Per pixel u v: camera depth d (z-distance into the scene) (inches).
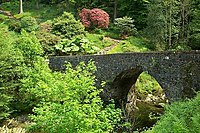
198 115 249.9
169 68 522.0
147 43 1061.8
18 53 572.1
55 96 347.9
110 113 361.4
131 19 1179.3
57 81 358.6
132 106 761.0
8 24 1095.0
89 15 1158.3
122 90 724.7
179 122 251.6
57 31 1015.6
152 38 1028.5
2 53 530.0
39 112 339.9
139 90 850.1
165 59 529.3
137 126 593.0
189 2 1014.4
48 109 344.2
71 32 1017.5
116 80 655.8
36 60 605.9
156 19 1005.8
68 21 1028.5
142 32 1127.6
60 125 323.3
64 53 943.7
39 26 1055.6
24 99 585.0
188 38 987.3
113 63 639.1
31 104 576.7
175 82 513.0
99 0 1343.5
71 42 971.9
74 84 334.0
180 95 503.5
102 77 666.2
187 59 496.1
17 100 595.8
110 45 1051.3
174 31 1016.2
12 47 566.9
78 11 1270.9
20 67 562.9
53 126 327.6
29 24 1043.9
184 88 498.0
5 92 546.3
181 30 1050.1
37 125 370.9
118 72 629.3
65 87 334.6
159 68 538.3
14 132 444.5
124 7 1255.5
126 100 759.7
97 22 1151.6
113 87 671.1
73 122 318.3
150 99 821.2
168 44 1031.0
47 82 404.2
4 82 545.6
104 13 1159.6
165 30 1011.3
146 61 562.9
